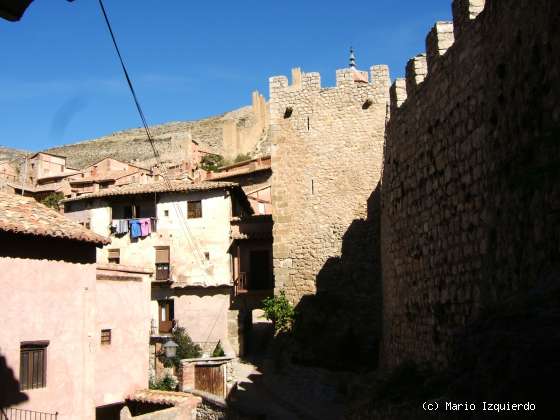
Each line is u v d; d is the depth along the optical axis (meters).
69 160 132.25
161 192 41.22
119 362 22.95
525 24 8.66
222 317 38.81
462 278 11.60
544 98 7.95
